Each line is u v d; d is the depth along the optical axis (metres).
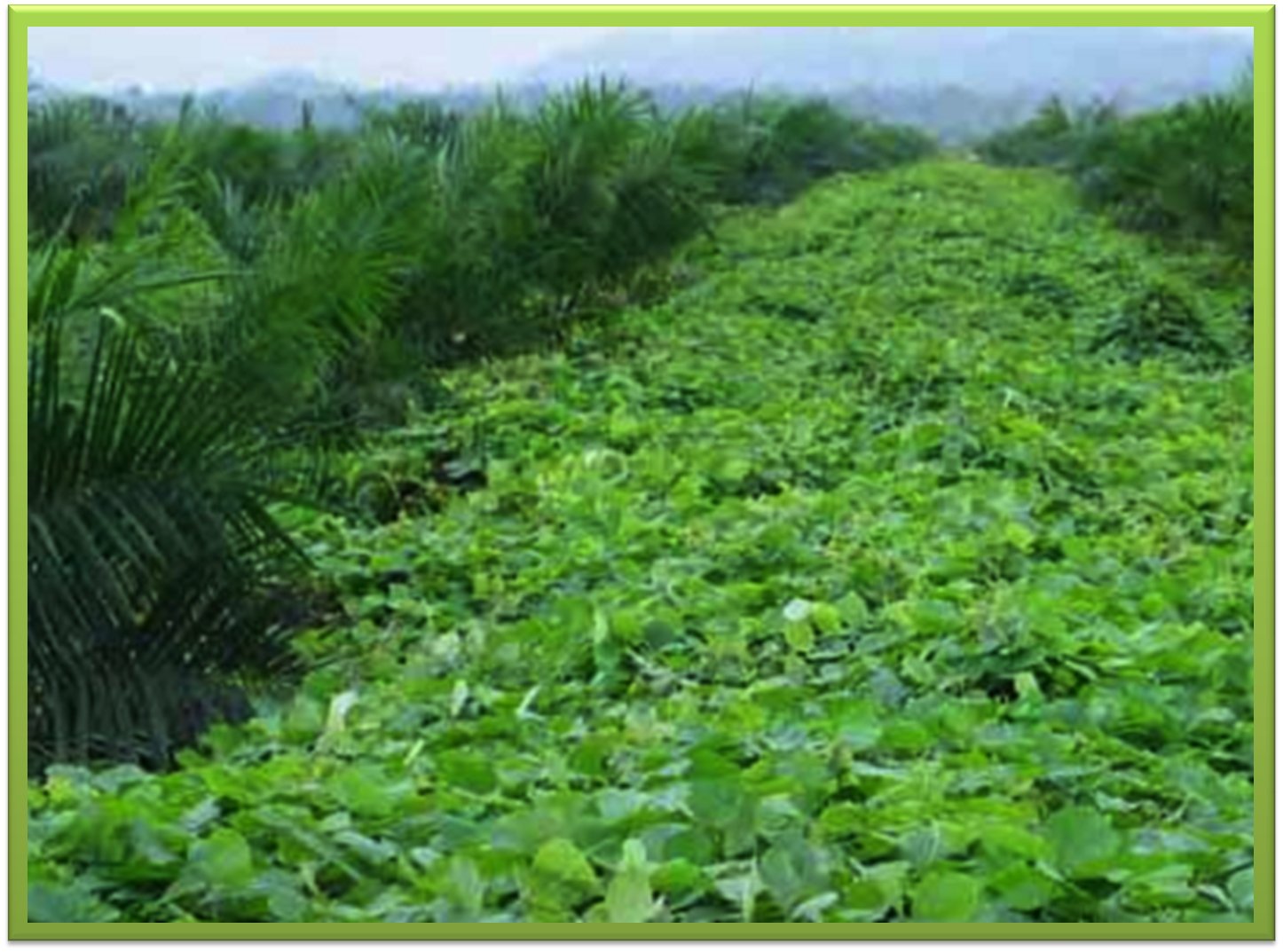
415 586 6.94
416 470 9.02
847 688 5.33
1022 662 5.34
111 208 12.55
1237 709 5.08
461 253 11.52
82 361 5.72
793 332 12.84
